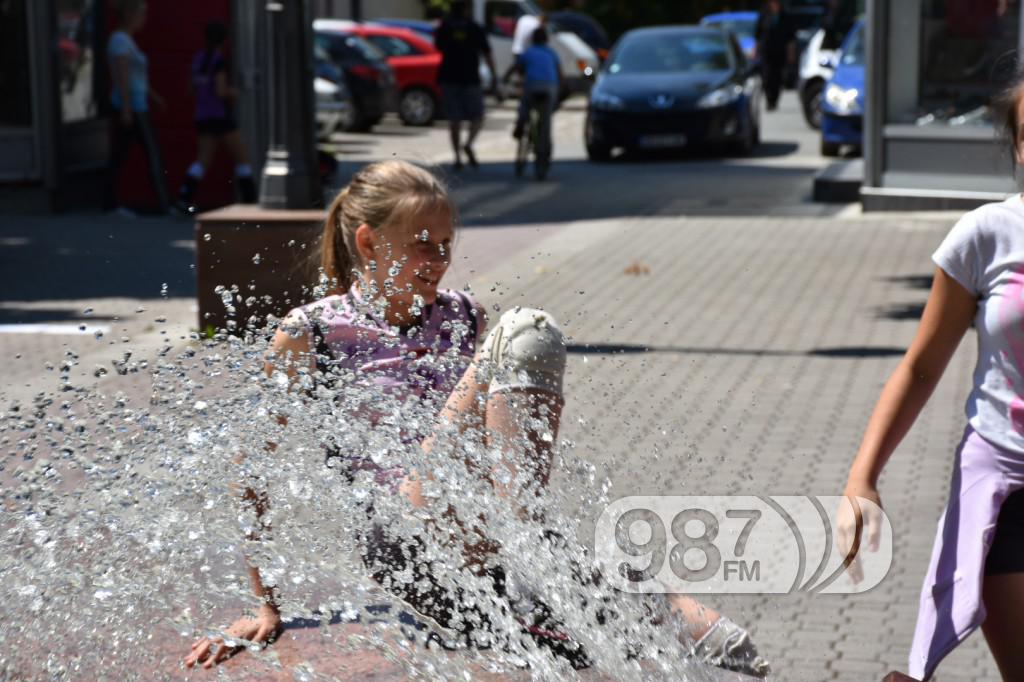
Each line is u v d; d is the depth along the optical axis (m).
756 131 53.44
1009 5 32.12
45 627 6.29
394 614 6.54
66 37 37.28
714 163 48.25
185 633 6.38
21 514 6.22
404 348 6.93
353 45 64.31
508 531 6.65
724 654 6.95
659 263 27.58
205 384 6.67
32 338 19.92
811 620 10.07
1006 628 6.24
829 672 9.12
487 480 6.66
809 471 13.45
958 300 6.38
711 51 51.91
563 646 6.60
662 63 51.66
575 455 7.36
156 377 6.64
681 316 22.11
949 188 33.06
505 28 83.06
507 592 6.64
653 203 37.44
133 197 36.91
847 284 25.05
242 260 19.36
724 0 108.75
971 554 6.23
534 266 27.00
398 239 6.97
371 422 6.68
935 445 14.84
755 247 29.52
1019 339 6.25
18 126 36.03
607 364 17.19
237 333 6.96
